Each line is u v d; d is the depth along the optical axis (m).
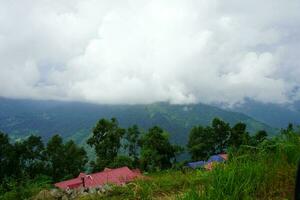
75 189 8.81
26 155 94.12
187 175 7.82
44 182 9.71
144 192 7.05
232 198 5.06
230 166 5.80
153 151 87.25
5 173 87.81
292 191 5.62
